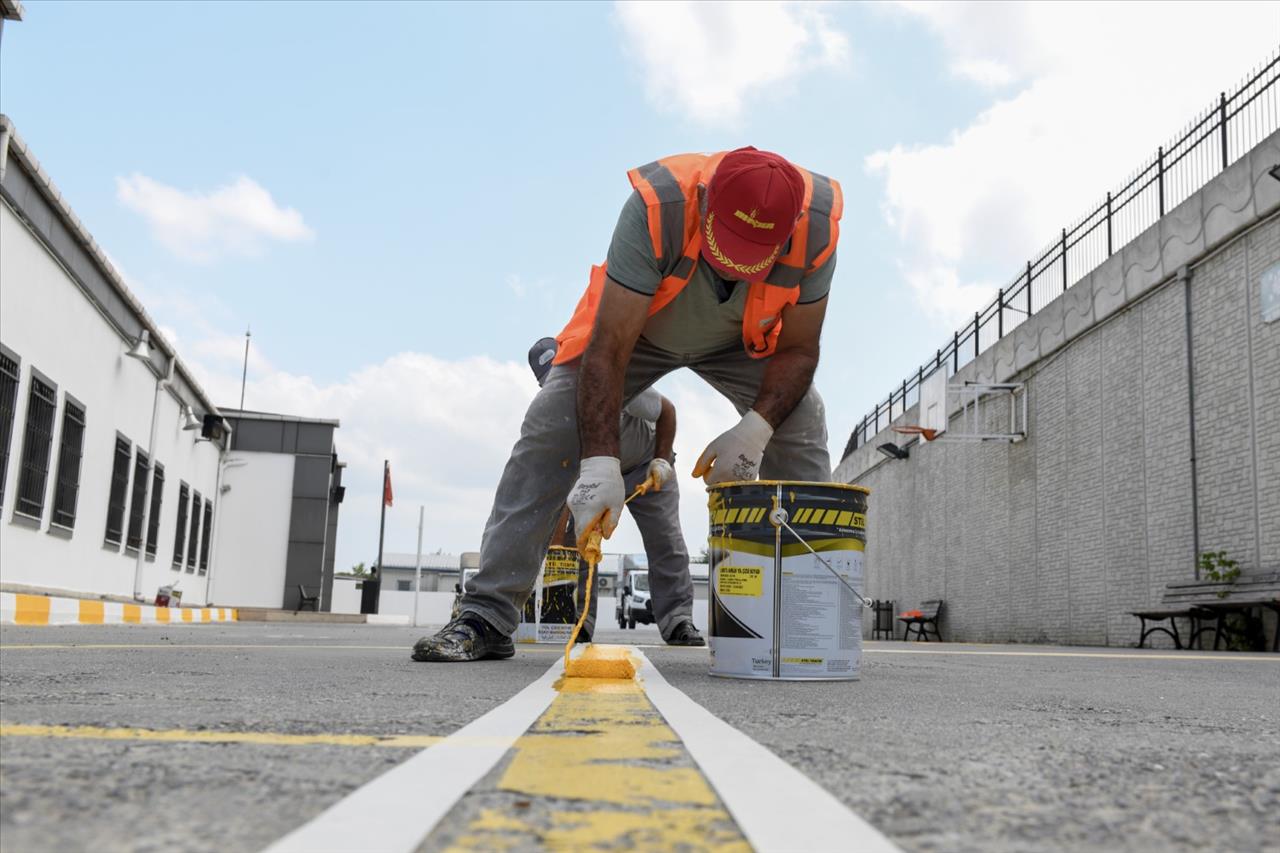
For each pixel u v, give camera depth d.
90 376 14.44
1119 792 1.18
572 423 3.83
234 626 14.23
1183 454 11.60
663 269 3.22
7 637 6.51
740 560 2.99
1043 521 15.50
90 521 14.80
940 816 1.00
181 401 20.09
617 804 1.00
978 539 18.27
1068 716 2.15
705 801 1.02
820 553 2.97
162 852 0.78
